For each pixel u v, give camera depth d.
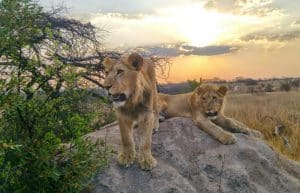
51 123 2.00
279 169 2.26
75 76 2.08
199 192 2.02
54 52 2.12
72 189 1.86
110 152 1.97
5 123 1.95
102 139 2.11
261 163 2.21
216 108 2.25
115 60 1.90
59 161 1.91
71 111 2.12
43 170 1.84
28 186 1.84
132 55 1.89
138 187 1.93
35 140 1.90
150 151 2.00
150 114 1.97
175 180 1.97
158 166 2.00
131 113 1.95
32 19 2.12
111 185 1.91
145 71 2.08
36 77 2.06
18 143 1.90
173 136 2.19
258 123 4.89
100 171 1.95
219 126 2.38
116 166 1.98
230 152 2.18
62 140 2.07
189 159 2.12
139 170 1.97
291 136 4.36
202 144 2.19
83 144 1.88
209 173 2.09
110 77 1.86
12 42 2.01
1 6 2.04
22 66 2.07
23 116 1.95
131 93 1.89
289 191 2.19
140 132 1.99
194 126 2.27
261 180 2.17
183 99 2.38
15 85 1.88
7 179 1.76
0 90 1.82
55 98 2.09
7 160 1.83
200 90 2.29
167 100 2.42
